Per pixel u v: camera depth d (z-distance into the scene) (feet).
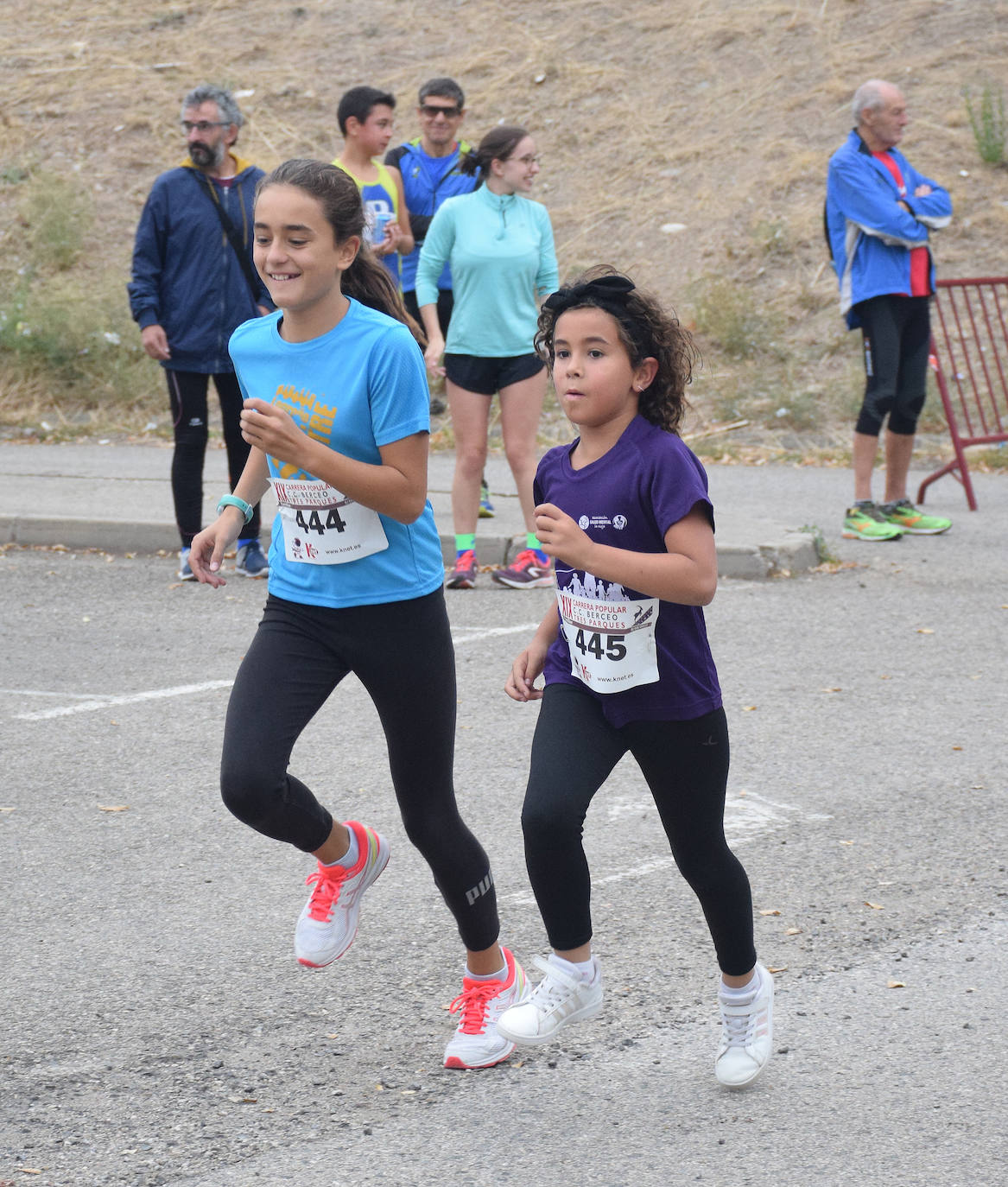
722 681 23.62
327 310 11.95
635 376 11.19
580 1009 11.66
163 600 29.35
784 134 59.52
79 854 16.93
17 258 58.75
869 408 33.88
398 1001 13.43
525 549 31.27
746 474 42.45
